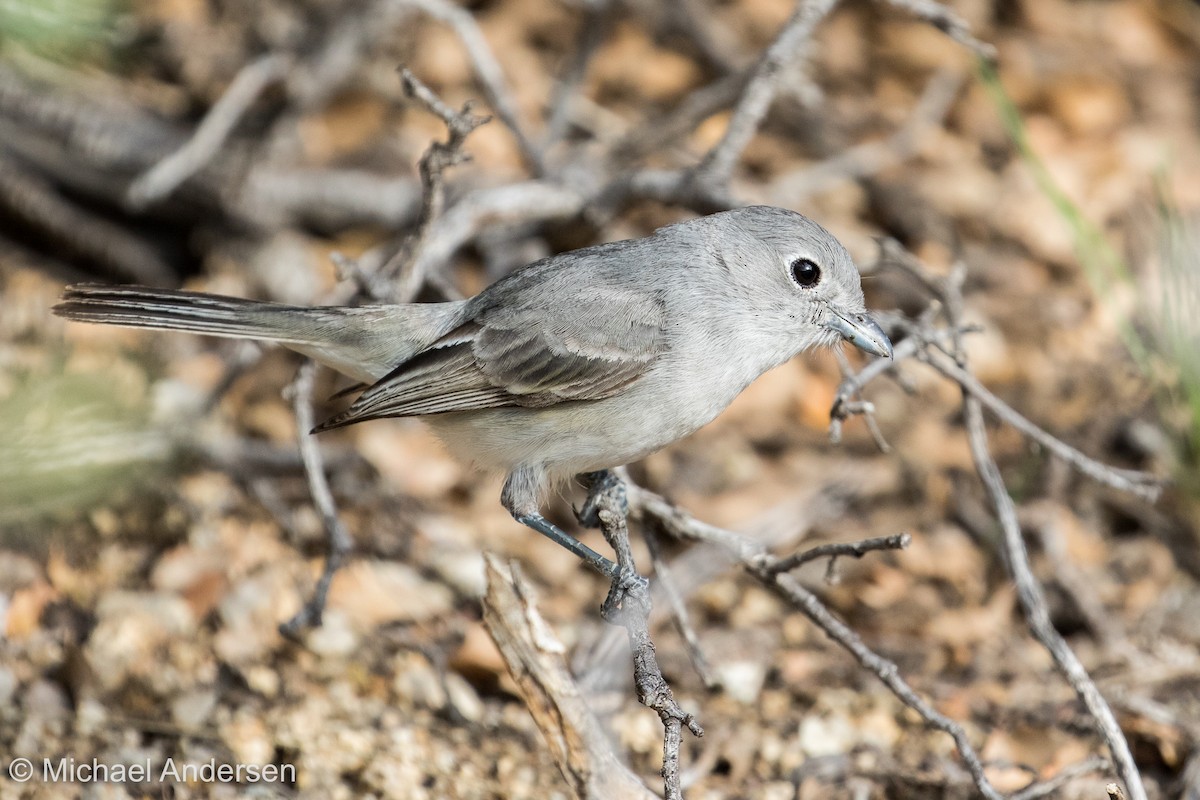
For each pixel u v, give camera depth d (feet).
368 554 38.45
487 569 25.79
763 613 38.58
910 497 43.21
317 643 34.63
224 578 35.96
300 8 52.44
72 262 47.11
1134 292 43.24
